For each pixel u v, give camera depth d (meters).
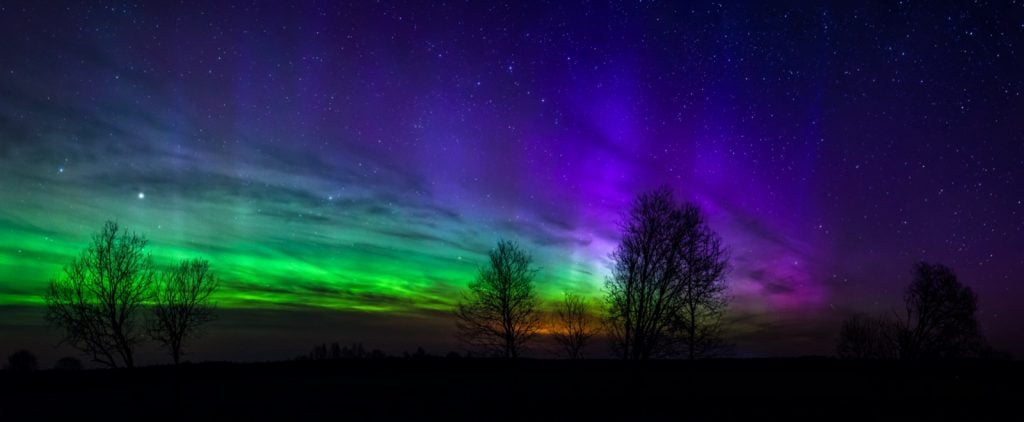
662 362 33.41
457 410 26.62
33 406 28.03
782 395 28.89
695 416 25.02
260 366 39.19
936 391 29.81
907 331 37.53
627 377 30.17
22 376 34.25
